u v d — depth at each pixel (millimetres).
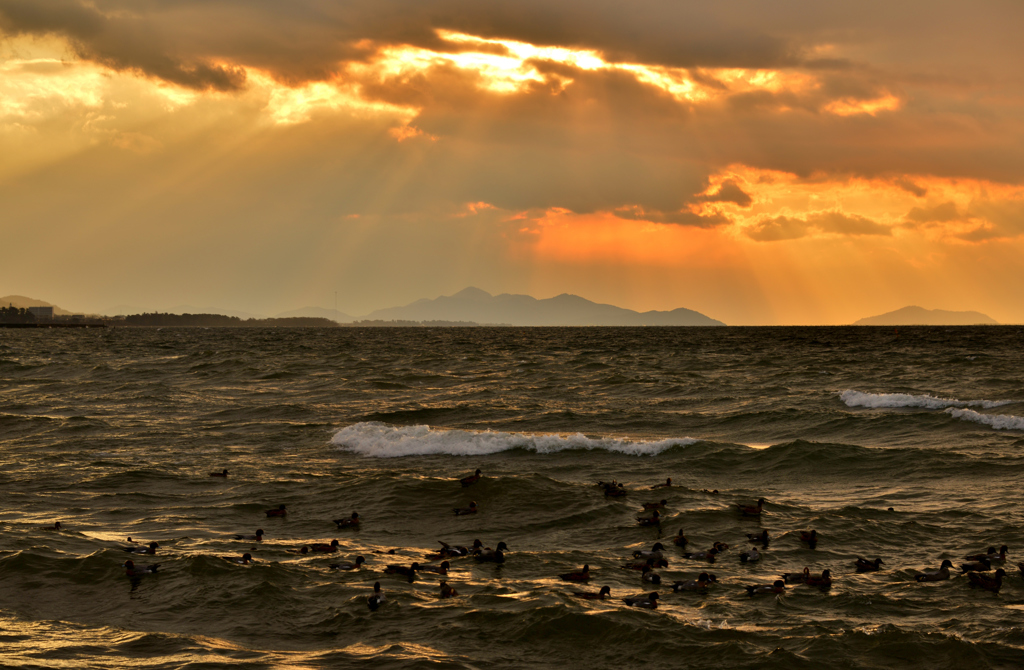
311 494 35781
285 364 120188
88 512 32781
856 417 54188
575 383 87562
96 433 52688
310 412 63719
